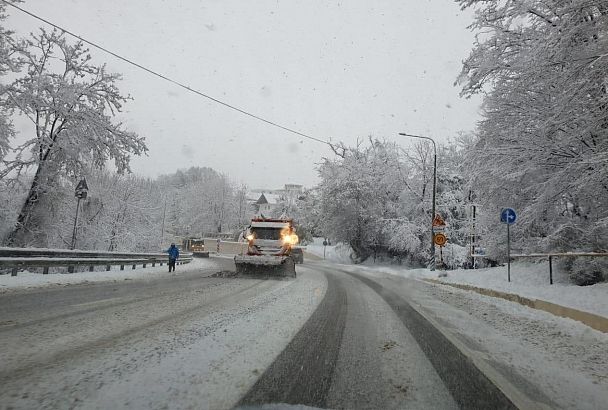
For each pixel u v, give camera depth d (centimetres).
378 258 4344
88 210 2908
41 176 2167
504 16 1405
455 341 673
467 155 1772
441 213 3675
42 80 2083
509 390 446
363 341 649
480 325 841
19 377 414
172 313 820
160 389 396
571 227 1509
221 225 8938
